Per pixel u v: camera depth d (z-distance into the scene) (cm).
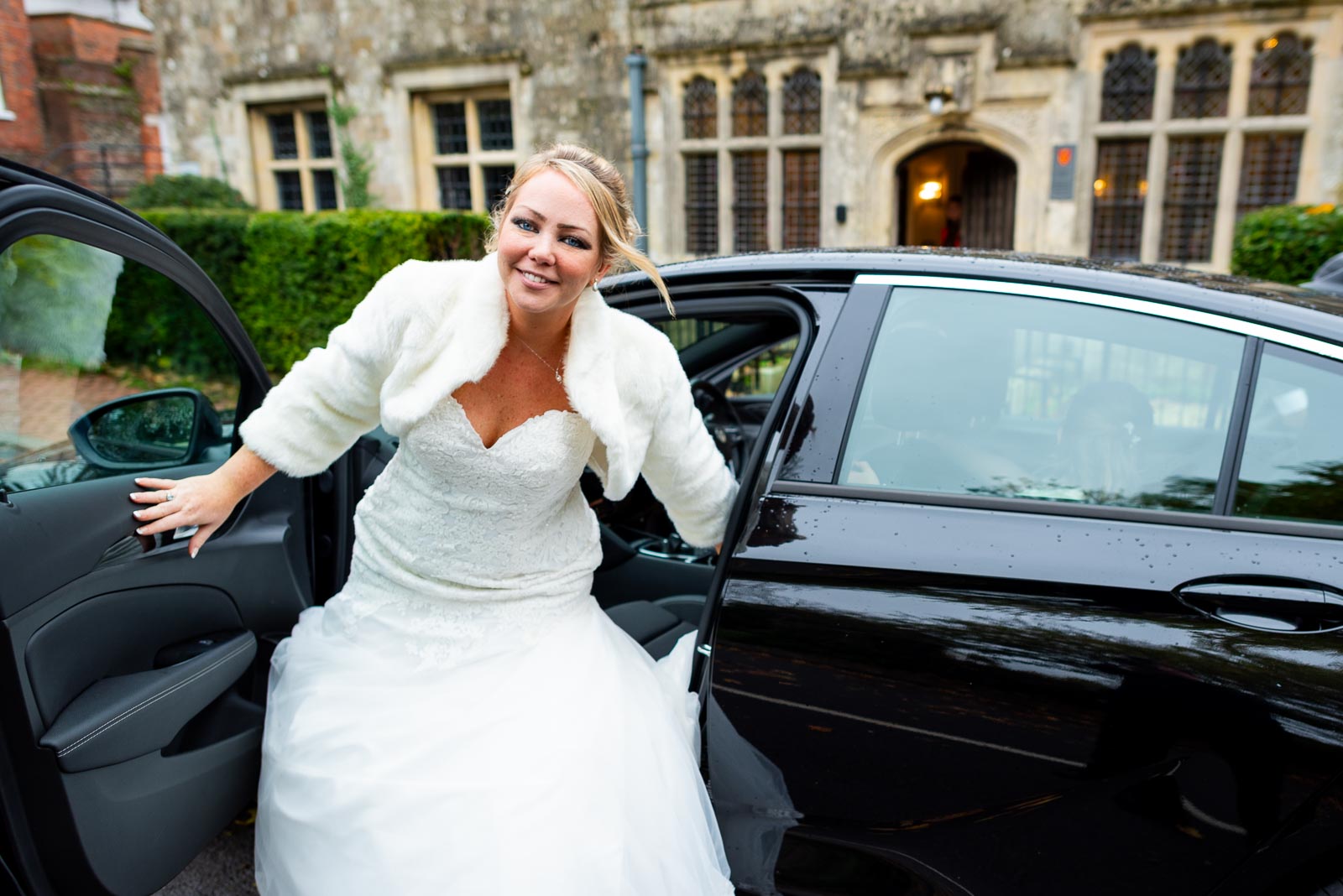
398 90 1125
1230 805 135
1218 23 806
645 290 201
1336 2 773
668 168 1025
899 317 175
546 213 133
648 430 161
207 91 1238
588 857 136
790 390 177
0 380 144
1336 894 131
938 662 149
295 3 1153
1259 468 147
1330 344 146
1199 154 859
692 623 247
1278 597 137
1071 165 875
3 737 138
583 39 1024
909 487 164
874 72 915
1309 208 642
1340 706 129
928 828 153
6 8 1384
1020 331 167
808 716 157
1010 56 869
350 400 152
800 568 160
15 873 142
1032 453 162
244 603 189
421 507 151
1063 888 146
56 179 154
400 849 138
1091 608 144
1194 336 156
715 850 159
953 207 1089
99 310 162
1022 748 145
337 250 805
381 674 157
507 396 148
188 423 188
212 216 834
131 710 149
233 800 174
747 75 977
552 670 154
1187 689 136
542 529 159
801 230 1011
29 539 144
